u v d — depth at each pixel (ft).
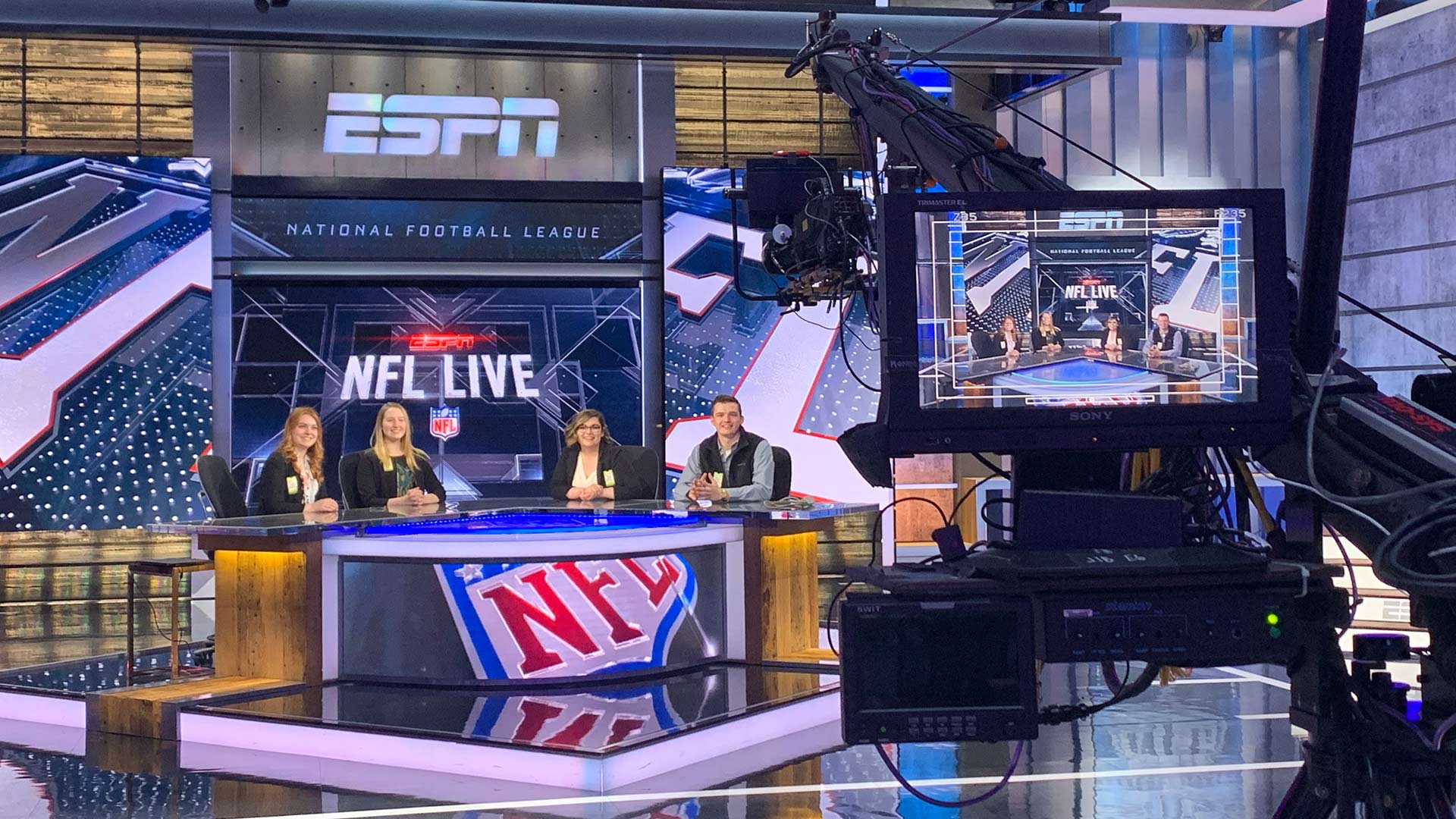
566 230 24.99
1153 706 14.96
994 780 11.62
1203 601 5.73
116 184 23.12
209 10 21.53
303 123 24.44
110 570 23.44
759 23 23.18
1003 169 8.95
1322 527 6.43
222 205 23.95
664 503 16.89
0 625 21.76
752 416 25.03
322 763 12.46
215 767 12.32
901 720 5.62
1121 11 23.68
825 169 11.75
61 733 14.03
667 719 12.80
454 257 24.58
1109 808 10.62
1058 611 5.67
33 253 22.80
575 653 14.85
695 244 24.97
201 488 23.49
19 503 22.79
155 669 16.38
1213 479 7.11
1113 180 28.30
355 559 15.25
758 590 16.25
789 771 12.02
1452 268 25.43
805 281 11.26
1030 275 6.21
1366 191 27.50
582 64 25.26
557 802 10.84
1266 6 23.41
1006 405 6.19
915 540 26.50
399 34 22.11
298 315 24.27
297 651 14.96
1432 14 25.80
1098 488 7.23
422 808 10.71
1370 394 6.48
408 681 14.92
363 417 24.40
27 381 22.77
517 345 24.99
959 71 24.22
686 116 26.45
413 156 24.85
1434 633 5.97
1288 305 6.60
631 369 25.30
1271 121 29.01
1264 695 15.57
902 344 6.14
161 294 23.29
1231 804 10.74
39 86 24.40
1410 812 6.09
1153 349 6.25
